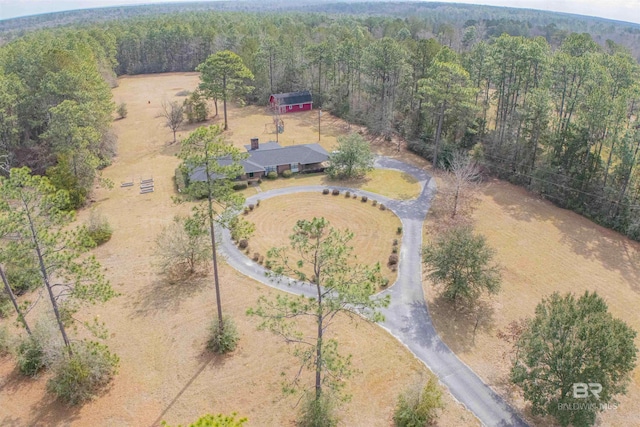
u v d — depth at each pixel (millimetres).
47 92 65750
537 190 60531
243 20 199875
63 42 103688
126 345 34188
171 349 33938
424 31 161500
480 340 35438
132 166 69312
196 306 38688
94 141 61281
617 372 29047
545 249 48375
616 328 26922
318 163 68875
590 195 55156
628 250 48656
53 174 55094
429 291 41219
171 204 56750
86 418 28250
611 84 61375
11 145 66625
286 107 97625
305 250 25188
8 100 61656
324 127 88000
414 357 33500
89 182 57875
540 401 27234
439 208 56594
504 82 68062
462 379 31641
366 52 84250
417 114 76750
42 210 26047
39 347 30891
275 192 61406
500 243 49219
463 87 65062
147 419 28281
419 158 72750
